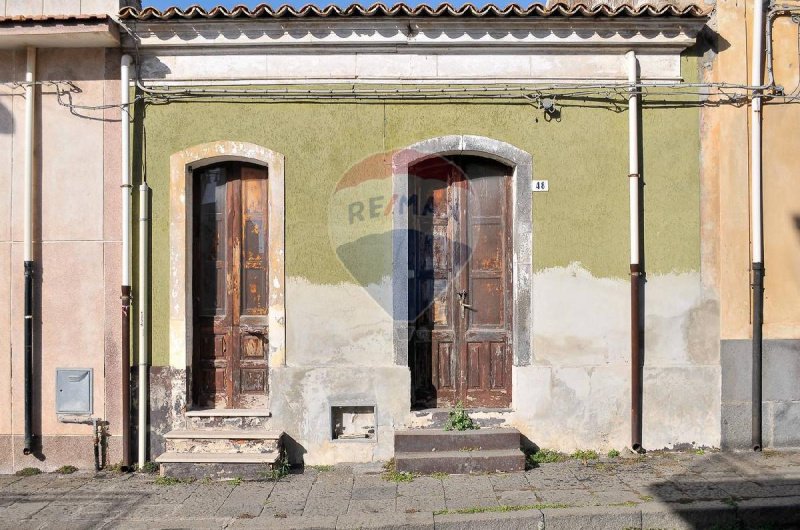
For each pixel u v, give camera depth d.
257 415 6.27
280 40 6.23
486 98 6.38
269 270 6.33
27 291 6.21
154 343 6.32
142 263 6.27
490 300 6.63
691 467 5.92
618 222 6.43
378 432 6.29
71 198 6.31
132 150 6.32
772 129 6.55
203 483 5.80
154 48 6.27
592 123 6.42
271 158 6.33
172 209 6.32
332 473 6.04
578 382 6.38
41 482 5.92
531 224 6.39
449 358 6.61
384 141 6.37
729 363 6.43
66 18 5.86
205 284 6.60
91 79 6.32
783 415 6.48
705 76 6.48
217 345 6.56
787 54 6.57
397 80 6.36
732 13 6.50
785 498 5.12
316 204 6.35
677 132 6.46
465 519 4.85
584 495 5.26
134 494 5.56
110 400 6.28
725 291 6.44
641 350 6.42
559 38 6.29
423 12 6.02
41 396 6.29
